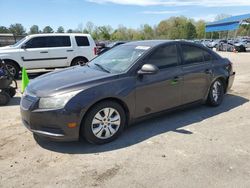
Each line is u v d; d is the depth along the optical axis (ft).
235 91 27.32
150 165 12.64
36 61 39.91
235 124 17.78
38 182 11.44
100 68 17.07
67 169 12.39
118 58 17.42
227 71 21.43
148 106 16.38
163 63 17.22
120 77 15.28
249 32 310.86
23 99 14.90
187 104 18.85
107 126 14.84
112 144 14.85
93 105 14.19
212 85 20.56
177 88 17.70
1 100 23.25
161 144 14.79
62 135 13.70
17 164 12.85
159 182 11.32
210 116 19.25
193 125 17.52
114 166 12.59
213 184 11.16
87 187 11.05
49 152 14.01
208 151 13.97
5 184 11.32
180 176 11.73
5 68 24.48
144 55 16.48
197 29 325.42
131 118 15.83
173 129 16.85
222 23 135.23
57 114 13.47
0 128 17.44
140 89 15.75
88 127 14.15
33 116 13.89
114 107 14.88
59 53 40.98
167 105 17.44
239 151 13.98
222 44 113.19
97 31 255.29
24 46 39.27
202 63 19.65
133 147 14.47
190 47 19.13
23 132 16.65
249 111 20.49
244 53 97.19
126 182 11.34
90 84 14.38
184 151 13.98
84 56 42.65
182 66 18.13
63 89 13.93
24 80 27.45
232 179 11.50
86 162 12.98
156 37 323.16
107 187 11.04
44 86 14.60
